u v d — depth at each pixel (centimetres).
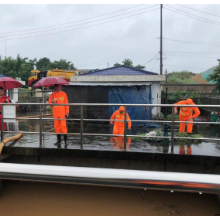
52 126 914
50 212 326
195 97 1823
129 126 649
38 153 521
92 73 1502
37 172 210
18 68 3419
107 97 991
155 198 358
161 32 2691
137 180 201
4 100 614
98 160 521
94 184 204
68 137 651
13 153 530
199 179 200
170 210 333
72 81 1228
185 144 552
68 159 538
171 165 492
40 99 1662
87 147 529
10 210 335
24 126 880
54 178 208
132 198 360
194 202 351
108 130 815
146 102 989
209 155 455
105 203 343
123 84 1012
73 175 206
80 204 340
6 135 650
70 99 1016
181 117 644
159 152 478
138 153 481
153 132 600
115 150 496
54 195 362
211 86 2836
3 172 215
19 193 373
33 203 349
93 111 992
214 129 875
